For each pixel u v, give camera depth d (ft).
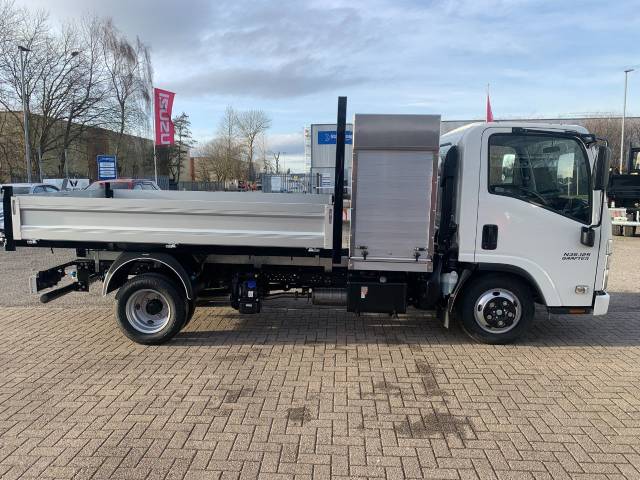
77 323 20.26
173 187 117.29
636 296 25.80
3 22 111.45
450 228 17.44
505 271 17.04
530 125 16.30
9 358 16.29
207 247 17.47
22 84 99.40
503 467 10.19
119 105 136.46
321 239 16.60
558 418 12.28
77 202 16.94
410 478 9.80
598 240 16.57
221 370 15.20
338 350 17.01
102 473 9.92
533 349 17.25
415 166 16.11
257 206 16.51
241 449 10.78
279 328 19.57
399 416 12.32
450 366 15.62
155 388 13.89
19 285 27.99
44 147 123.75
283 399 13.21
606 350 17.24
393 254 16.63
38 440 11.16
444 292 17.30
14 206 17.17
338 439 11.23
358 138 16.06
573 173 16.46
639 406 12.96
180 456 10.52
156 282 17.07
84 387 13.98
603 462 10.39
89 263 18.57
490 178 16.47
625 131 126.00
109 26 129.70
